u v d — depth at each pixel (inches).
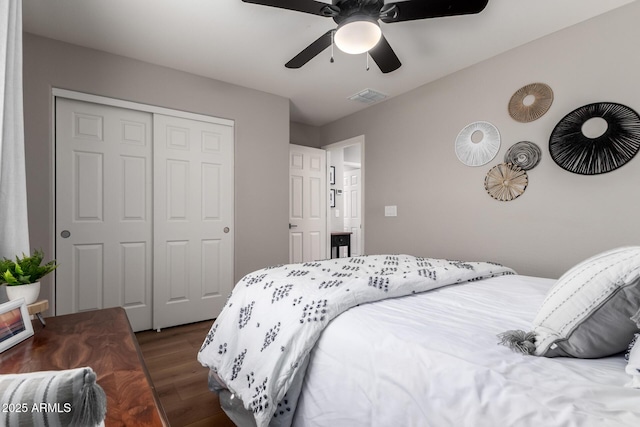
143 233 102.7
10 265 39.0
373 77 111.0
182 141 108.2
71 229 91.0
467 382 26.6
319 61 99.9
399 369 31.0
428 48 91.4
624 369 26.9
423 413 27.7
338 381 35.8
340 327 39.0
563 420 21.4
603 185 75.3
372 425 31.2
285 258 131.0
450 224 108.7
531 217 88.0
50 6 72.8
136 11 74.9
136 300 101.3
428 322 37.7
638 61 70.6
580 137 78.1
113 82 95.3
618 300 28.2
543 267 85.5
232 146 118.4
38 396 13.4
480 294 50.1
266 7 73.5
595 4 72.3
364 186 142.0
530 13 75.5
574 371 26.7
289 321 42.1
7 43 42.3
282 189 130.2
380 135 134.7
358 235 234.2
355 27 58.8
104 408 15.6
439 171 111.9
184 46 91.1
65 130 90.0
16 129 43.8
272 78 112.5
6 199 42.6
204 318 112.5
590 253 77.2
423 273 55.1
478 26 80.7
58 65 87.6
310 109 143.7
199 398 63.7
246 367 45.5
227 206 117.6
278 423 39.5
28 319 35.9
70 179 90.9
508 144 93.0
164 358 81.9
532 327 32.7
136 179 101.3
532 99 87.5
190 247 110.0
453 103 107.3
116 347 33.0
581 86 78.7
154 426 20.7
